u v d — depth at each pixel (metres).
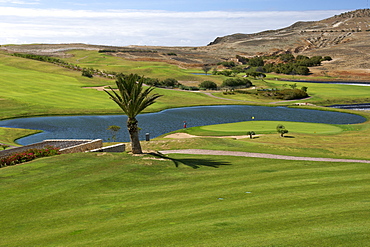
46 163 23.34
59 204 15.74
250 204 14.68
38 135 58.44
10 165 23.88
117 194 17.23
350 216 12.54
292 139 44.44
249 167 23.22
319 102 116.69
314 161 25.03
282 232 11.26
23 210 14.97
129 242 11.14
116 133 60.72
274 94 126.25
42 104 86.00
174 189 17.94
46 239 11.88
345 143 40.97
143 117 80.00
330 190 16.41
